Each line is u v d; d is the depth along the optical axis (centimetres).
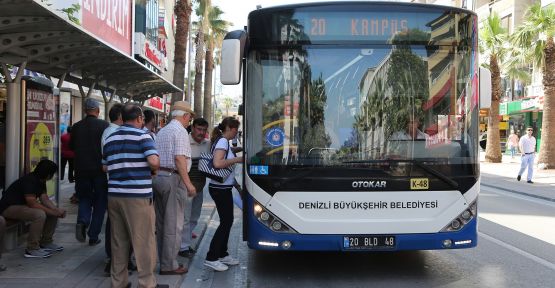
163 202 618
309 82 588
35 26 645
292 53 591
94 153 743
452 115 598
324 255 758
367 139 584
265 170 580
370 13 595
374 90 590
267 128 586
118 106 705
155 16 3656
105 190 754
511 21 3884
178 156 590
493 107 2944
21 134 756
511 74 2895
